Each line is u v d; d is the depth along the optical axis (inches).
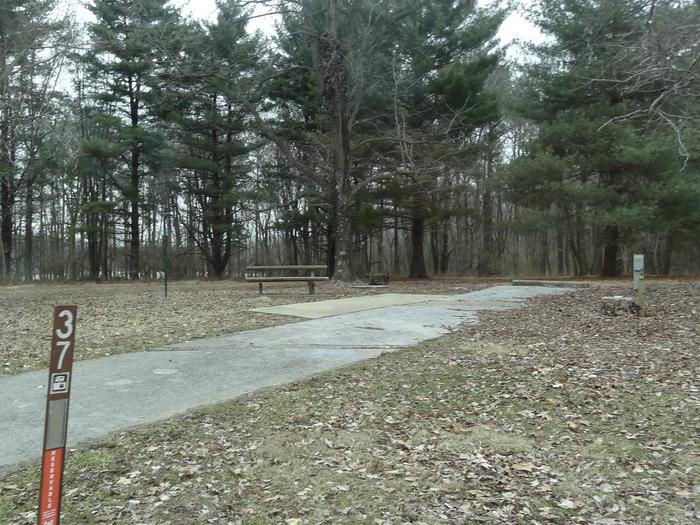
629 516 132.6
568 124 812.0
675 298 510.6
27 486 146.6
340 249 820.0
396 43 920.9
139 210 1397.6
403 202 1048.8
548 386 238.4
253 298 604.4
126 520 131.1
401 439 182.1
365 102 957.2
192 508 136.8
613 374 255.0
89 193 1472.7
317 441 180.1
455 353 303.3
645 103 687.7
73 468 157.6
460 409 212.2
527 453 170.7
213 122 1175.0
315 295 639.1
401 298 585.3
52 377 99.3
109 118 1082.7
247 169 1307.8
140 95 1162.0
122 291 767.7
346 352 307.3
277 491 146.3
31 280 1272.1
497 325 395.9
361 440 181.0
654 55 374.3
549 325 392.2
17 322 437.4
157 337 355.3
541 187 913.5
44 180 1163.3
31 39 733.9
